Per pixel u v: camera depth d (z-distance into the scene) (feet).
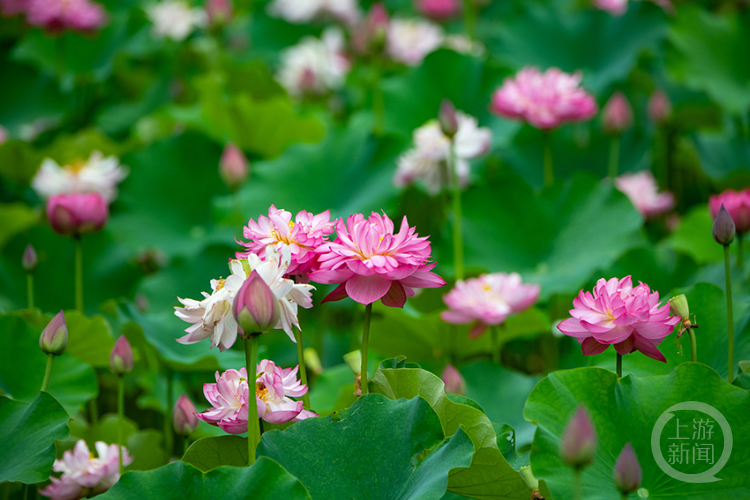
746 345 11.28
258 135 19.25
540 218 14.02
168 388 12.51
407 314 12.67
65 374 11.89
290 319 10.24
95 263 14.57
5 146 18.22
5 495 11.52
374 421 10.42
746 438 10.37
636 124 18.83
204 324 10.26
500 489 10.49
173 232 16.62
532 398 10.43
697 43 19.44
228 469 10.14
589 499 10.11
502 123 17.03
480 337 12.97
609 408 10.46
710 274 12.57
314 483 10.26
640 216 13.56
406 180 14.92
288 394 10.57
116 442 12.69
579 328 10.55
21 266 14.05
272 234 10.51
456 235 13.46
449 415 10.58
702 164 17.52
